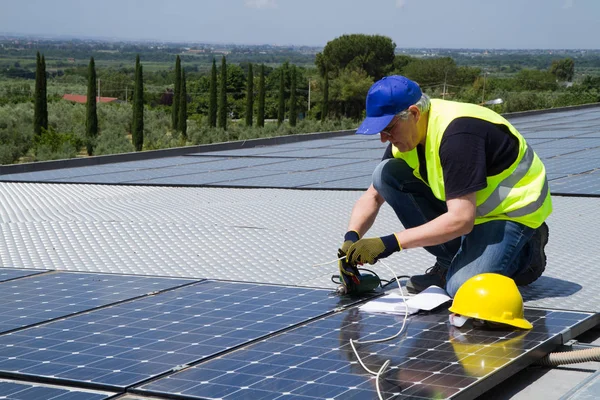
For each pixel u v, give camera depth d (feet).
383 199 18.69
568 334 14.24
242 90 424.87
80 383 11.98
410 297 16.92
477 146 15.76
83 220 30.30
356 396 10.92
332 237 25.67
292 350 13.26
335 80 339.77
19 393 11.69
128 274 20.45
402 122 16.11
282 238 25.72
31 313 16.29
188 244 25.22
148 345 13.75
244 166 48.42
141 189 39.04
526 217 16.48
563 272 19.85
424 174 17.13
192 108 395.34
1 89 361.92
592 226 25.90
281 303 16.71
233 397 11.08
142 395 11.50
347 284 17.21
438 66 388.98
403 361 12.51
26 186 41.75
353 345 13.28
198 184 39.32
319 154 54.90
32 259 23.54
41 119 125.08
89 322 15.42
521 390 12.81
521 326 14.25
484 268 16.28
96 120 133.39
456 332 14.24
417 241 16.01
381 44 377.91
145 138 147.02
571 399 11.16
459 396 10.93
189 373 12.21
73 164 54.03
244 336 14.16
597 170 38.42
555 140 55.47
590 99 151.64
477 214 16.60
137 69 130.72
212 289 18.26
